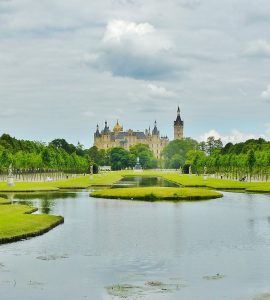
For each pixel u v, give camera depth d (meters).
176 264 45.91
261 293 37.88
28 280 40.81
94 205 93.19
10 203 90.38
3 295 37.38
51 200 103.06
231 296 37.19
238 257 48.66
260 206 92.75
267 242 55.97
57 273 42.78
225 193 127.56
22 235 56.78
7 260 46.81
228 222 71.12
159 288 38.84
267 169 183.38
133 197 106.44
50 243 54.69
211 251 51.28
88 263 46.06
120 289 38.56
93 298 36.75
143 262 46.66
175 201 102.25
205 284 39.91
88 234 60.47
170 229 64.62
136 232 62.31
